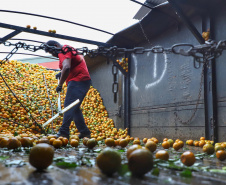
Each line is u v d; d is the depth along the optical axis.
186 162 2.09
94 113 10.28
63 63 5.11
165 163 1.98
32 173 1.62
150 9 6.05
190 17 6.00
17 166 1.90
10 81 10.07
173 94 6.47
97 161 1.58
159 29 6.93
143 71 7.80
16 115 8.31
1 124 7.62
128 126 8.38
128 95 8.47
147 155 1.53
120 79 9.10
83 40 7.20
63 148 3.81
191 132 5.80
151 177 1.53
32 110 8.89
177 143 3.89
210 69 5.38
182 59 6.23
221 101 5.18
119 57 9.20
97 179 1.45
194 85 5.81
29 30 6.40
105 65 10.61
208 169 1.90
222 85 5.18
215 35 5.44
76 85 5.36
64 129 5.10
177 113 6.28
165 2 5.43
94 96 10.79
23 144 3.51
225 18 5.22
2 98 8.57
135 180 1.44
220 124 5.16
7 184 1.28
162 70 6.95
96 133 9.23
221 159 2.66
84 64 5.63
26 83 10.59
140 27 6.76
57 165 1.95
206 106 5.43
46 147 1.78
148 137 7.37
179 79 6.29
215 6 5.44
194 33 5.37
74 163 1.90
